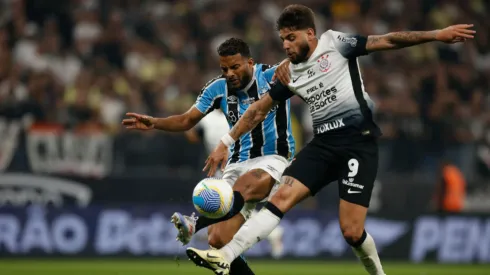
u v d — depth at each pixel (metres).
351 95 22.42
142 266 41.09
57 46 57.41
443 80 63.94
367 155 22.52
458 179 49.56
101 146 46.38
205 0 64.38
